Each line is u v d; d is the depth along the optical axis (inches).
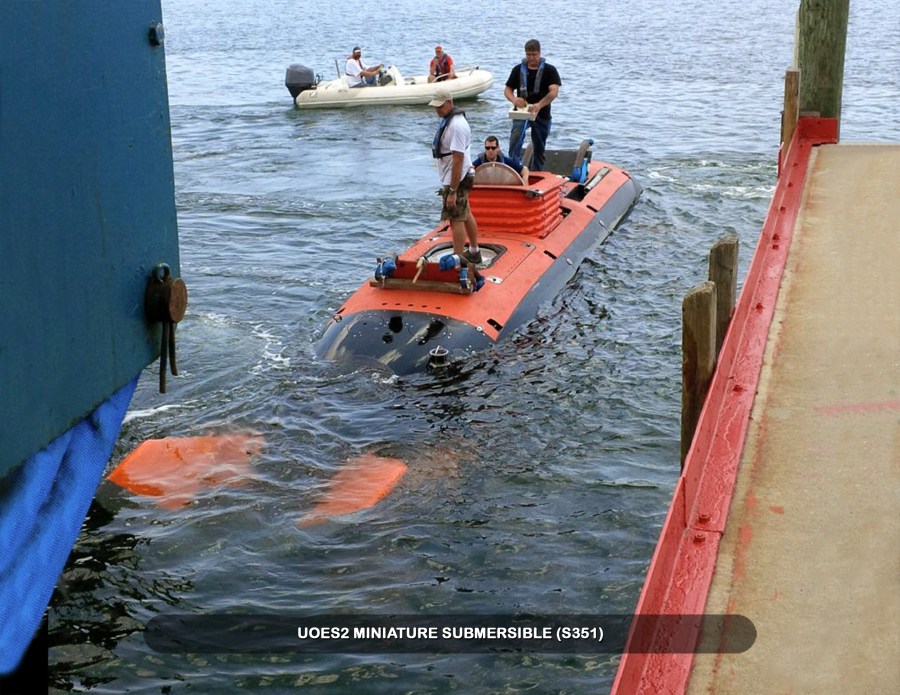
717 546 161.8
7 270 150.5
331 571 274.1
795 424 198.7
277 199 695.1
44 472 165.3
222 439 342.0
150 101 181.2
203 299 493.4
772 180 709.9
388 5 2790.4
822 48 411.5
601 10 2341.3
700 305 199.9
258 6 2930.6
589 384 384.2
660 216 621.0
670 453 334.3
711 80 1200.8
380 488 313.0
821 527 166.4
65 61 158.7
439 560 278.2
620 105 1034.7
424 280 436.5
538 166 595.8
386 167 791.1
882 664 137.9
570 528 292.2
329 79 1373.0
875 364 221.0
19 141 150.9
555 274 484.1
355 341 407.2
